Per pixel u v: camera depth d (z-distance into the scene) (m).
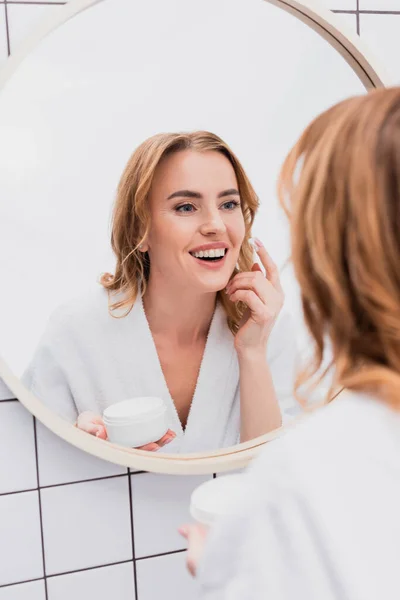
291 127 1.02
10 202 0.89
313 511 0.46
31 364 0.91
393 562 0.45
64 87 0.90
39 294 0.91
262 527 0.49
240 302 1.01
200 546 0.64
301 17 1.01
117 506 1.02
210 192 0.98
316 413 0.54
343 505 0.46
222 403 1.02
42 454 0.97
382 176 0.48
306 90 1.03
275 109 1.01
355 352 0.54
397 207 0.48
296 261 0.54
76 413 0.94
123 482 1.02
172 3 0.94
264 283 1.02
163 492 1.04
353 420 0.50
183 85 0.95
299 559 0.46
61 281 0.92
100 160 0.92
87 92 0.91
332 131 0.52
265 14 0.99
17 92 0.88
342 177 0.50
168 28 0.94
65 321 0.92
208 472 1.00
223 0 0.97
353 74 1.06
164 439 1.00
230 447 1.03
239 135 0.99
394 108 0.50
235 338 1.02
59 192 0.91
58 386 0.93
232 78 0.98
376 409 0.51
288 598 0.46
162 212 0.96
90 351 0.94
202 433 1.02
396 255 0.49
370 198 0.48
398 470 0.47
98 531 1.01
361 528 0.45
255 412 1.04
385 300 0.48
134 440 0.98
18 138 0.89
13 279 0.90
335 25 1.02
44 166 0.90
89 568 1.01
